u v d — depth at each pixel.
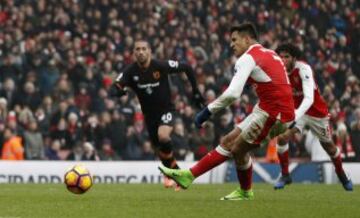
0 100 50.28
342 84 66.06
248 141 23.81
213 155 24.08
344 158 51.28
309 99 29.52
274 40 68.62
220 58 63.69
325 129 32.44
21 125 50.56
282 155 33.47
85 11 63.88
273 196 27.53
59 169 47.38
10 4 62.19
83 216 20.05
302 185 40.09
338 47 71.19
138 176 48.34
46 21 60.88
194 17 68.19
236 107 55.28
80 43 59.75
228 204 23.20
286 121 23.69
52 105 52.94
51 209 21.78
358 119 51.88
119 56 59.22
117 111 53.41
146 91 32.34
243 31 24.05
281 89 23.61
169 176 24.09
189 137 52.69
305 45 69.38
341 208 22.33
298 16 72.62
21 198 26.00
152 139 33.62
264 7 71.75
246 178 25.00
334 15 74.56
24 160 48.34
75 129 51.19
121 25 62.66
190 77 32.59
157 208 22.00
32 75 53.66
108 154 51.59
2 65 55.44
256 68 23.45
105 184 39.88
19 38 58.38
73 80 56.66
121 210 21.45
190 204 23.22
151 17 65.69
